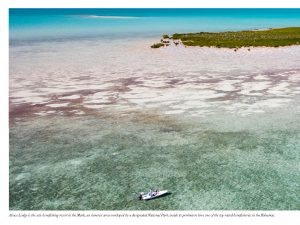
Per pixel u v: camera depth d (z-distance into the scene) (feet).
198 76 118.83
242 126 74.33
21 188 54.44
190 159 61.26
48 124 78.84
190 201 50.03
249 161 60.08
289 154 62.13
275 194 51.19
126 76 121.19
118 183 54.95
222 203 49.42
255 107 85.87
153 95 97.96
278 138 68.39
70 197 52.01
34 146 68.18
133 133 72.49
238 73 121.80
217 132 71.67
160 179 55.57
